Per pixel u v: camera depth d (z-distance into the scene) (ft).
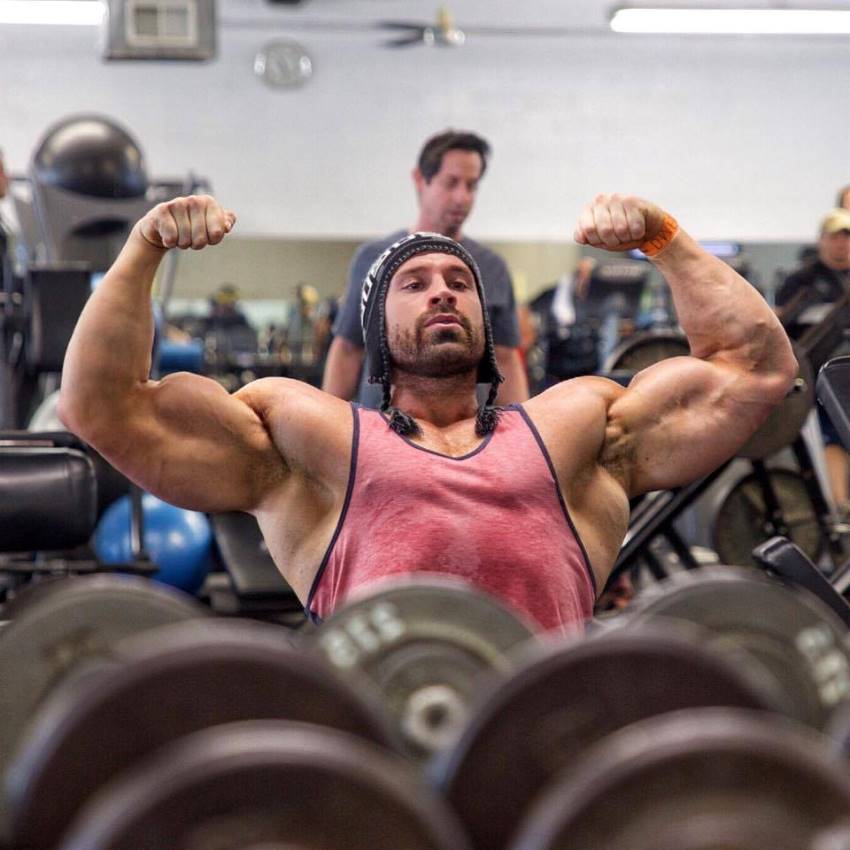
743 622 3.77
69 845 2.70
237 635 3.16
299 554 6.98
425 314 7.47
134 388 6.86
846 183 38.45
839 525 15.14
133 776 2.88
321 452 6.99
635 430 7.41
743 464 16.12
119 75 36.70
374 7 37.24
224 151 37.19
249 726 2.91
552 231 38.24
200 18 30.01
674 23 36.63
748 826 2.65
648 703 3.11
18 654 3.75
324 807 2.65
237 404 7.13
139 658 3.00
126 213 18.57
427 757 3.68
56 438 11.75
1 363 15.58
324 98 37.45
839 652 3.76
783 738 2.73
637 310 30.09
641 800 2.67
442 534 6.64
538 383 28.99
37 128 36.55
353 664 3.76
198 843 2.60
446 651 3.82
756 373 7.40
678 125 38.27
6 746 3.67
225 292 31.32
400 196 37.76
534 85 38.01
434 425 7.55
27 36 36.35
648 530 13.24
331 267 37.17
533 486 6.87
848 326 13.62
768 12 36.17
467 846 2.98
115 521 15.38
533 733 3.08
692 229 38.50
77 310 14.97
